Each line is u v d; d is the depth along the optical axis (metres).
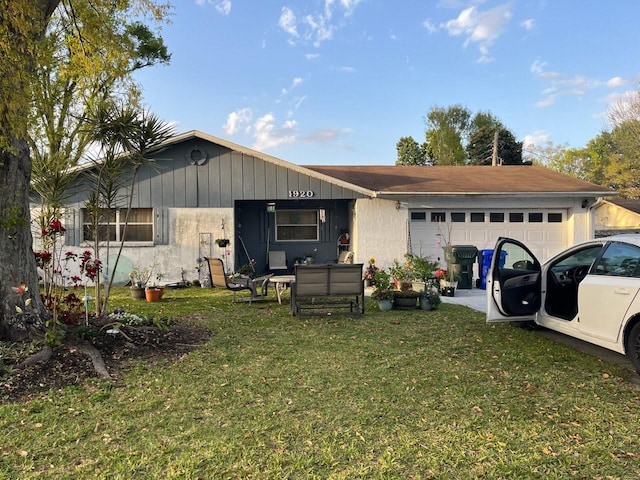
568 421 3.51
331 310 8.34
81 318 5.96
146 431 3.27
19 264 5.02
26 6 4.74
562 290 5.91
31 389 4.02
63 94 9.18
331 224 14.55
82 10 6.81
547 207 13.23
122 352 5.10
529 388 4.25
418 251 13.17
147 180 12.52
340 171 15.50
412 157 46.62
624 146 32.09
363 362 5.02
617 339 4.79
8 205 4.92
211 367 4.78
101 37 7.18
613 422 3.50
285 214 14.48
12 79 4.71
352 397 3.97
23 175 5.08
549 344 5.88
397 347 5.68
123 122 5.98
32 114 5.85
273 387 4.20
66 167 7.82
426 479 2.68
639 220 25.61
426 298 8.34
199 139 12.66
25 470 2.73
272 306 8.88
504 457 2.94
